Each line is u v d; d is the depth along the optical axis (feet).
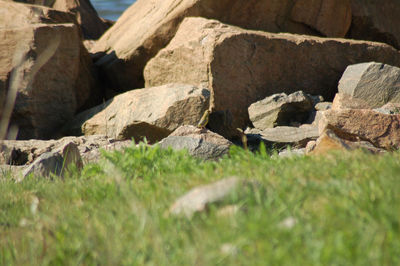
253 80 169.89
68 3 299.99
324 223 35.99
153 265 34.09
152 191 50.98
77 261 37.14
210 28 172.35
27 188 66.18
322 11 215.31
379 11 241.35
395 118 108.99
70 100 180.86
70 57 179.32
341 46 184.85
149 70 186.29
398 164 53.06
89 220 46.14
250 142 143.64
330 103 162.40
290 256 31.42
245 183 44.45
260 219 36.52
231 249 33.22
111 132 157.07
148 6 219.61
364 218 36.65
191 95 146.82
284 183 45.65
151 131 148.56
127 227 40.75
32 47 168.14
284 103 156.97
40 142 136.46
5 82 166.50
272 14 206.90
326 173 51.06
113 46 224.94
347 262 29.96
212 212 39.17
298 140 138.10
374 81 162.20
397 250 31.14
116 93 214.07
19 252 40.96
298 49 176.35
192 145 96.17
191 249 34.14
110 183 58.90
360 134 106.73
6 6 187.11
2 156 124.98
